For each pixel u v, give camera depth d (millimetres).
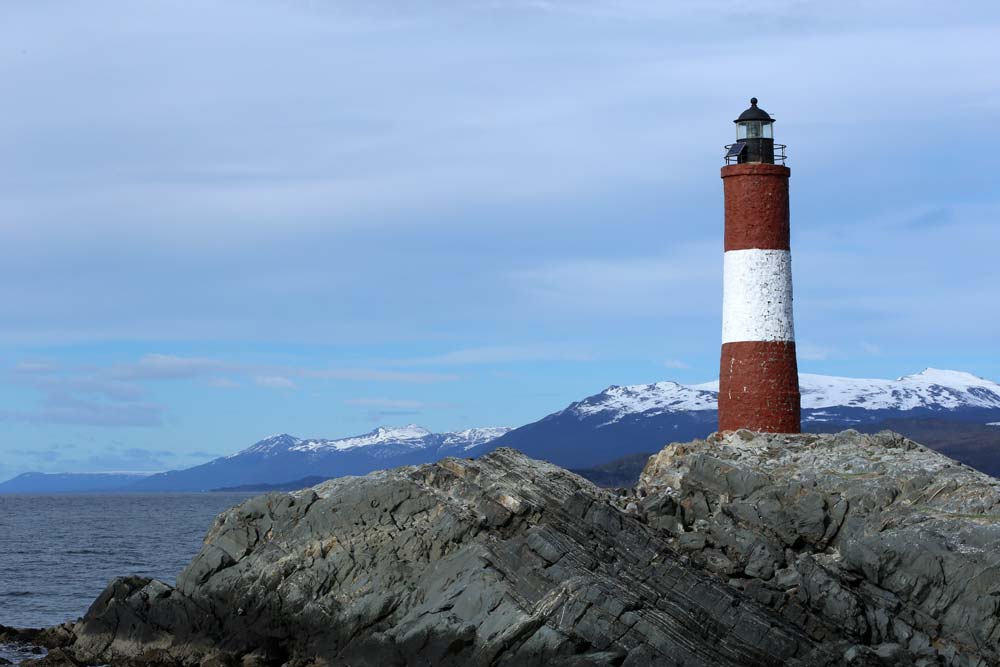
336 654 58688
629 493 69375
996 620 54656
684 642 52406
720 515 63688
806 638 52781
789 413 72312
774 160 74125
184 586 64812
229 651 61438
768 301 72125
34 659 62906
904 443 68938
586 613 53594
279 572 62750
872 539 59000
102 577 111625
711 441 72125
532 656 52625
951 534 58188
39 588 102188
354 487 66188
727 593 54750
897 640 55188
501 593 55562
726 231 73375
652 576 56250
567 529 60438
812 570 57344
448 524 62062
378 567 61281
